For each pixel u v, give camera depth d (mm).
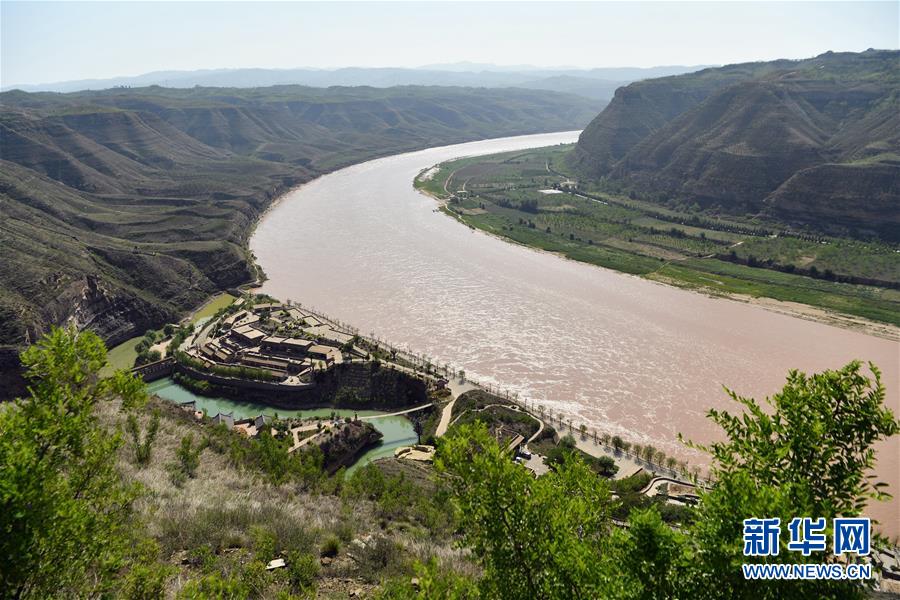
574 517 20891
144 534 29531
